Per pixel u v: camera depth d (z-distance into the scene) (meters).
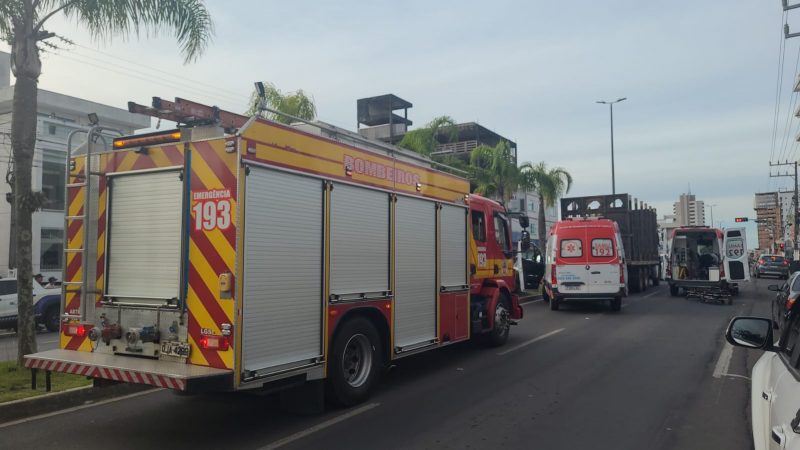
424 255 8.52
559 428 6.06
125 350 6.00
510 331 13.26
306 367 6.20
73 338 6.33
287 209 6.06
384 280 7.59
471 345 11.28
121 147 6.22
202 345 5.54
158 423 6.33
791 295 11.80
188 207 5.76
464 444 5.56
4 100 29.47
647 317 16.03
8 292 15.20
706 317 15.98
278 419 6.45
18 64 8.48
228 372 5.36
